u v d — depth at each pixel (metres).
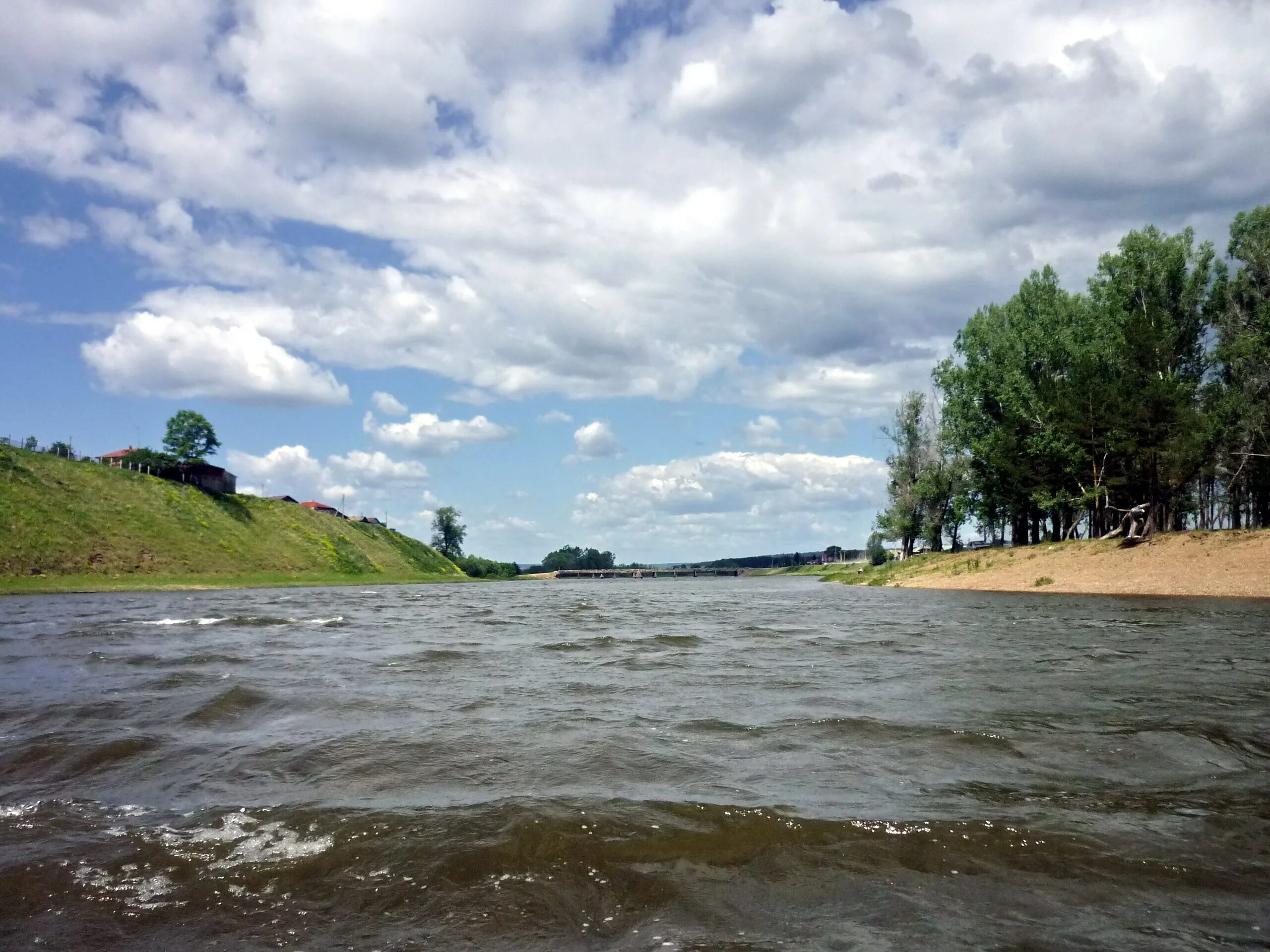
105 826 7.09
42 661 18.45
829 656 18.44
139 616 35.56
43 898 5.68
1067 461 55.16
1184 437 47.12
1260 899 5.40
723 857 6.16
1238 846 6.29
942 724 10.56
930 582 59.78
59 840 6.76
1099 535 60.91
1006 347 60.75
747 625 28.58
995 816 6.97
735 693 13.40
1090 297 59.91
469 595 70.06
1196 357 54.09
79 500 83.50
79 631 27.20
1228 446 50.25
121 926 5.30
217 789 8.20
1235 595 37.09
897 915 5.22
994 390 61.38
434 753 9.45
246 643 22.70
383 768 8.86
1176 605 33.12
